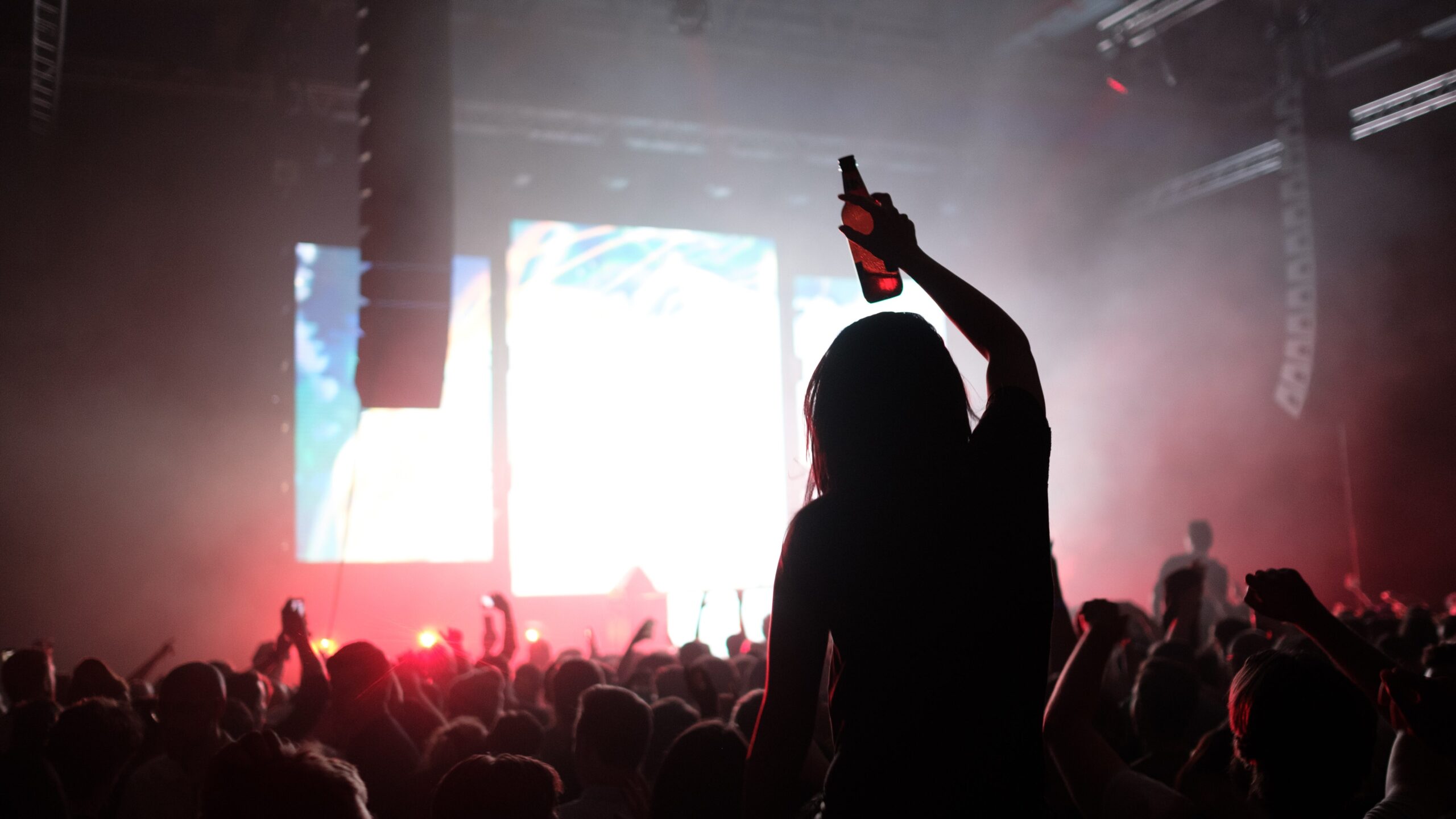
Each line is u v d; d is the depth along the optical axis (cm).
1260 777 153
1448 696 129
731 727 236
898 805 116
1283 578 152
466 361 1380
